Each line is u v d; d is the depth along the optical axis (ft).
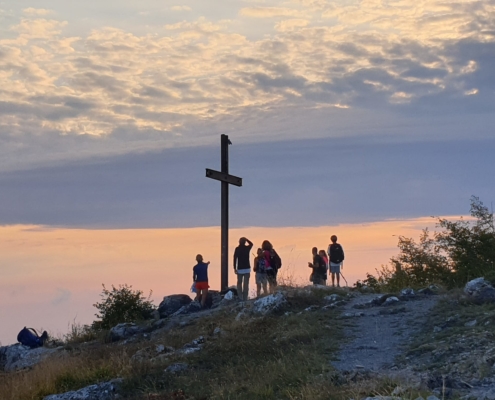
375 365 35.01
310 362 36.47
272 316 50.72
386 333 41.60
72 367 45.98
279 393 32.07
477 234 62.44
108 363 44.88
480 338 35.27
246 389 33.83
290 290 55.93
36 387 43.27
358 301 52.65
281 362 36.94
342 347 39.47
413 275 64.39
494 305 42.63
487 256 60.90
